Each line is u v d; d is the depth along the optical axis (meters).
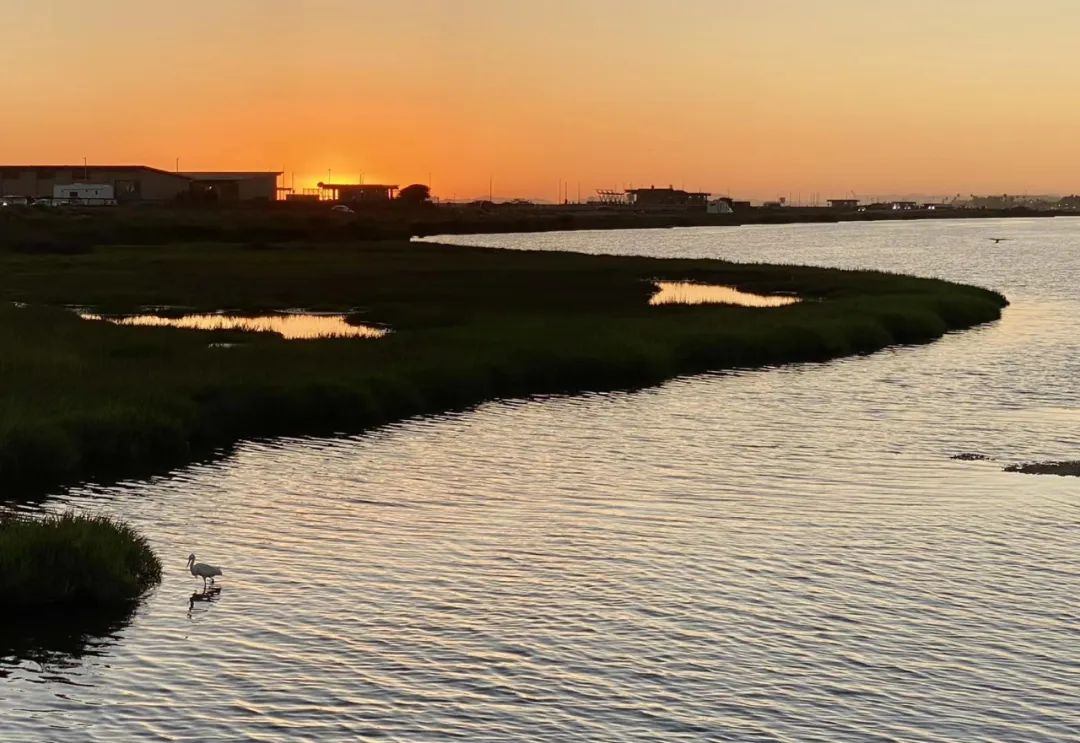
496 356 53.59
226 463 37.00
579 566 26.64
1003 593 25.03
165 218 175.50
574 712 19.41
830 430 43.03
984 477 35.41
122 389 42.66
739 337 61.75
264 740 18.34
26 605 23.61
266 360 50.00
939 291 91.94
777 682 20.64
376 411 44.72
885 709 19.64
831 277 105.38
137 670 20.78
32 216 154.00
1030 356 62.97
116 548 24.78
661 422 44.50
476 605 24.14
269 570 26.20
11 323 58.53
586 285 93.50
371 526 29.77
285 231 167.12
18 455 34.28
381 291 86.62
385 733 18.62
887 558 27.33
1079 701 20.02
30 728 18.59
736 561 27.09
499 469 36.38
